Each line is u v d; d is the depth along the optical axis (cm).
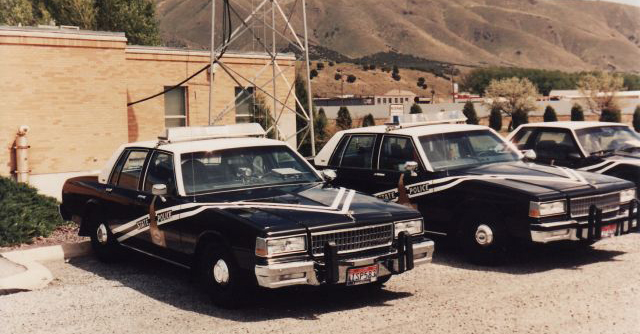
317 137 4953
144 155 895
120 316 711
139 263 965
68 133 1802
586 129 1256
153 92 2231
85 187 989
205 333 649
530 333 622
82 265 959
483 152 1034
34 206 1258
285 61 2569
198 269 777
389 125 1054
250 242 677
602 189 905
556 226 859
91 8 4266
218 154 838
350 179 1066
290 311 718
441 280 831
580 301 718
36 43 1736
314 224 686
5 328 678
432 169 973
